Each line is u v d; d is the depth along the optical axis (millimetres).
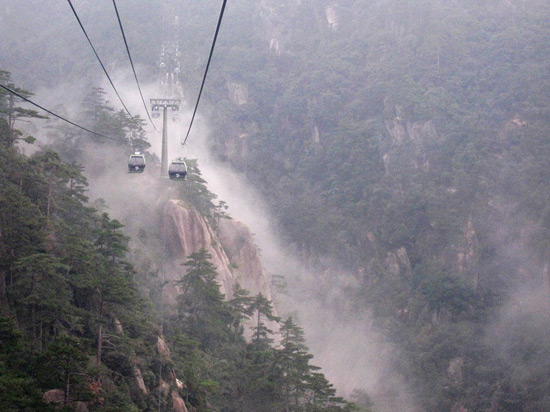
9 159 49375
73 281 42875
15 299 40469
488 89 169625
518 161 148000
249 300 72438
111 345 44281
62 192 55625
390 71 180000
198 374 54531
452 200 143250
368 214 149625
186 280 69188
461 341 115625
